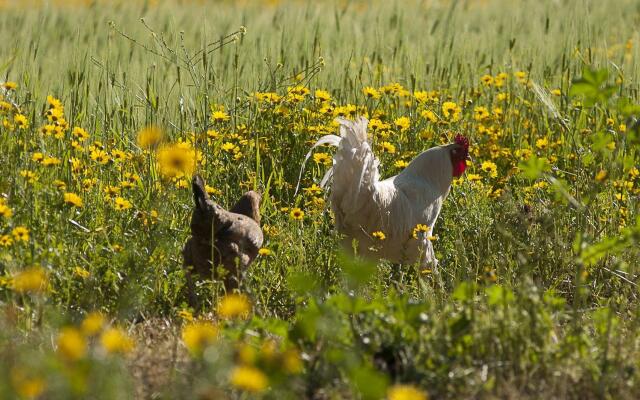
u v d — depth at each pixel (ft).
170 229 34.60
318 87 54.39
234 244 32.89
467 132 51.70
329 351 23.54
